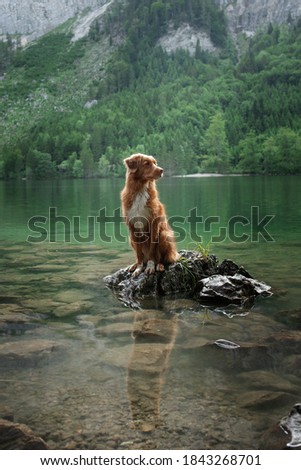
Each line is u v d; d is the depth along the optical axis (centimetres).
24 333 252
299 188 1997
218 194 1605
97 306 299
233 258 434
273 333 248
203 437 162
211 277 328
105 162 5672
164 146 5881
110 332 253
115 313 285
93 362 219
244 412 178
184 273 338
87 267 402
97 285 346
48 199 1511
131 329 257
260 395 190
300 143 5175
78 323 267
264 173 5297
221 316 279
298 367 212
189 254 362
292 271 381
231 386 200
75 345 236
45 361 220
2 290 332
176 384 201
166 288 332
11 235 611
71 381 204
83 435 164
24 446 158
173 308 296
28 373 210
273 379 204
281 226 684
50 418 175
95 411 179
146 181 332
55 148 6319
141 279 334
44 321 270
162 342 240
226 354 226
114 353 228
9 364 218
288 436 158
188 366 215
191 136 6419
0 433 162
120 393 195
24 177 5731
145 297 323
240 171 5488
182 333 251
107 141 6419
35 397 192
